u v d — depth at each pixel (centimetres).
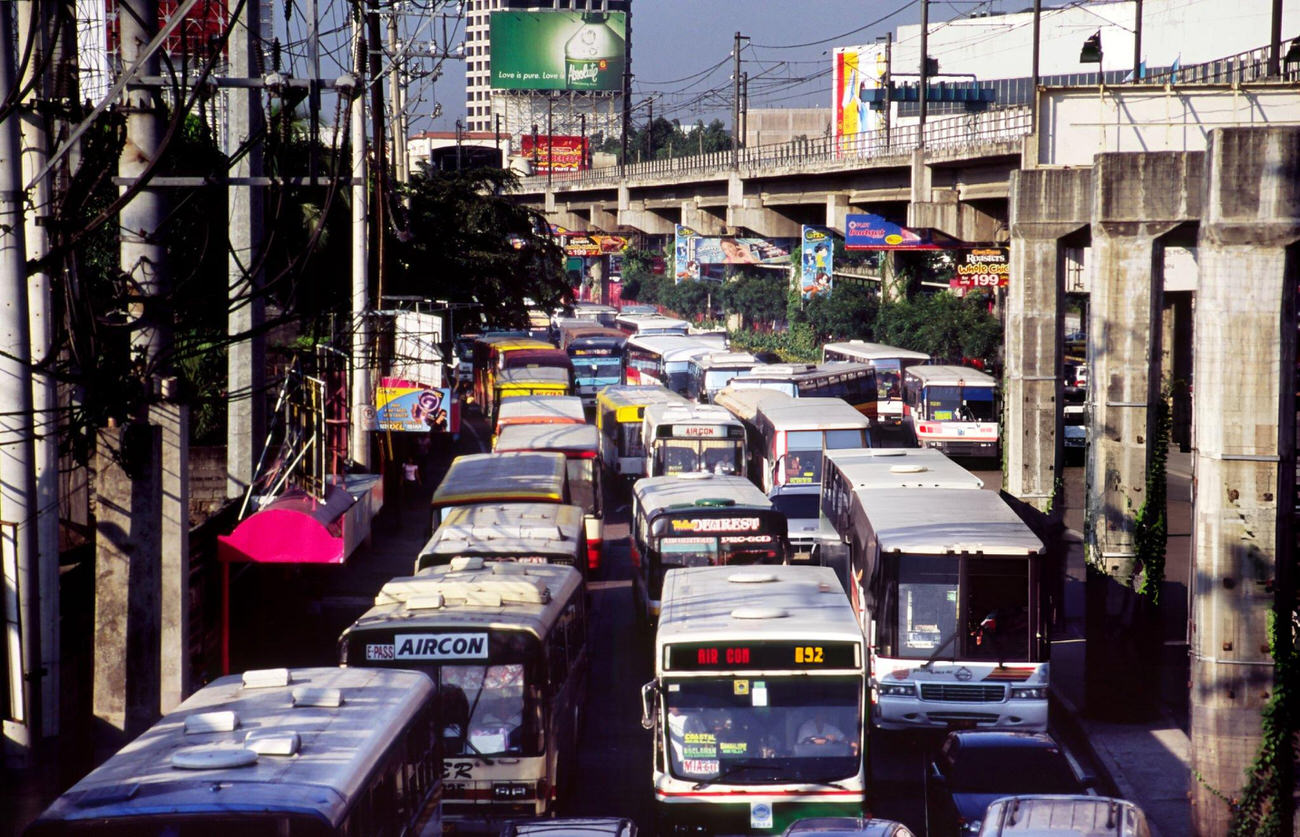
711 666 3134
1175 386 11475
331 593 6175
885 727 4194
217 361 6028
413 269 10744
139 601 3303
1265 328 3086
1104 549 4603
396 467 8069
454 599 3384
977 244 12519
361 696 2539
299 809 1952
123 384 3334
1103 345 4662
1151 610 4541
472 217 11719
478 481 5775
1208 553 3155
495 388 11262
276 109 5259
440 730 3130
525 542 4441
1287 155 3034
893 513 4559
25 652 2961
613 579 6888
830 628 3177
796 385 10212
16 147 2820
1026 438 6544
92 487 4622
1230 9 17738
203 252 3775
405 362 7306
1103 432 4662
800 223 17988
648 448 7825
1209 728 3175
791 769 3081
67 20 3109
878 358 12319
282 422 5450
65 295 3153
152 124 3375
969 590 4144
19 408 2884
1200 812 3200
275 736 2194
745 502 5194
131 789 1995
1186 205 4641
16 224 2836
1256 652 3136
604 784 3822
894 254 16000
